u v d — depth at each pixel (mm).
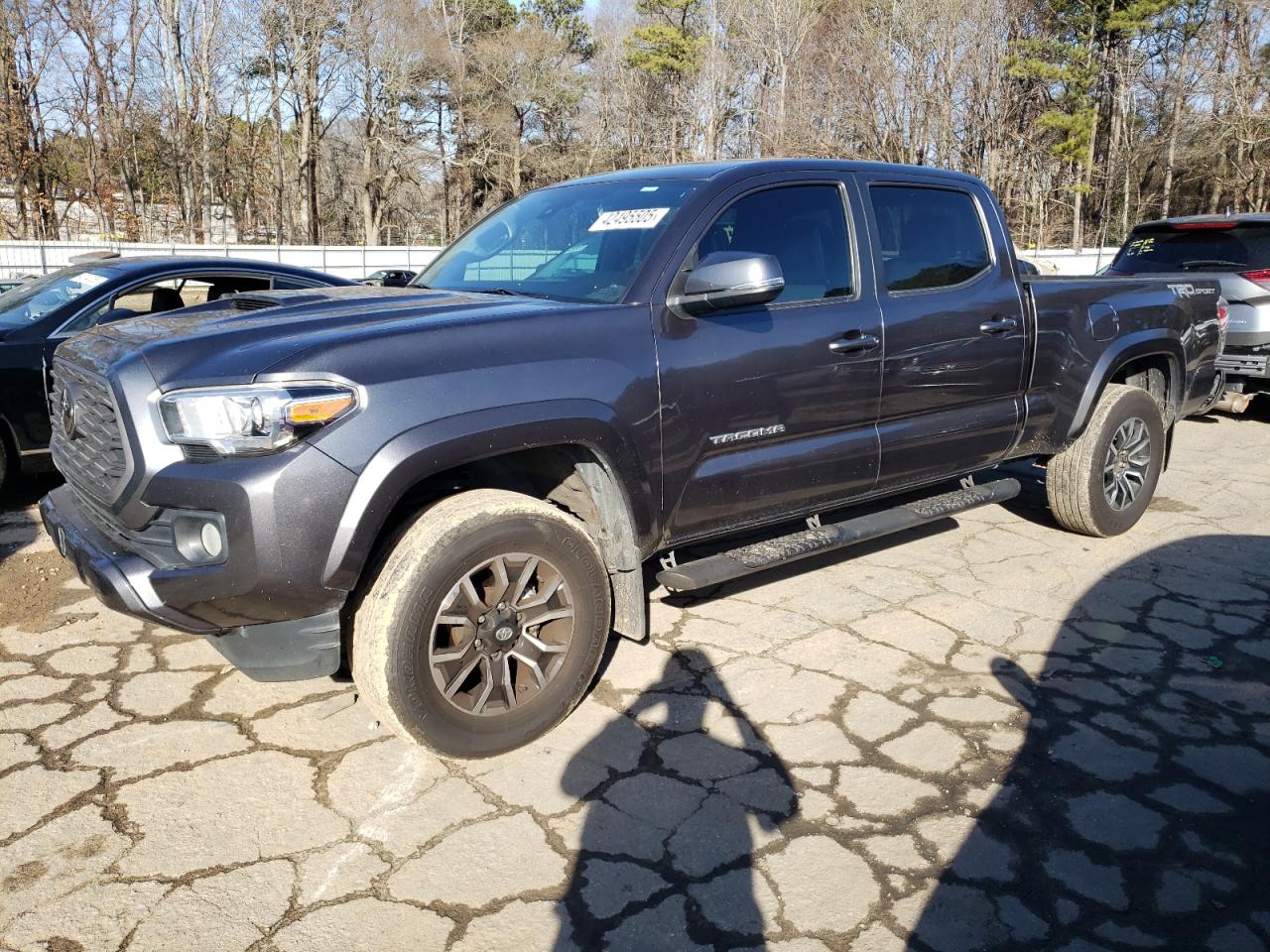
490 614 2975
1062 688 3564
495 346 2975
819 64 42844
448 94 53219
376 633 2777
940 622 4152
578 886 2516
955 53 39656
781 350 3611
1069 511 5109
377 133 52688
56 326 5711
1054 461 5102
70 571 4754
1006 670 3705
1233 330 8070
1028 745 3184
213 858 2611
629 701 3467
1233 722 3326
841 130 42469
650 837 2713
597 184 4160
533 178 57531
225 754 3123
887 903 2453
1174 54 44562
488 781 2977
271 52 45500
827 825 2766
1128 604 4332
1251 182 40156
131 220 34750
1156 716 3367
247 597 2656
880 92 40688
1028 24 42562
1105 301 4980
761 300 3309
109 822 2760
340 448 2664
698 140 50125
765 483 3680
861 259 3977
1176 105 42125
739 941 2324
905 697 3498
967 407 4402
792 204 3848
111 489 2881
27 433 5633
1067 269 24016
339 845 2672
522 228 4117
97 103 35719
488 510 2914
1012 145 43094
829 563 4871
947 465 4422
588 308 3229
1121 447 5145
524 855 2635
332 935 2334
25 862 2588
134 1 37156
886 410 4031
